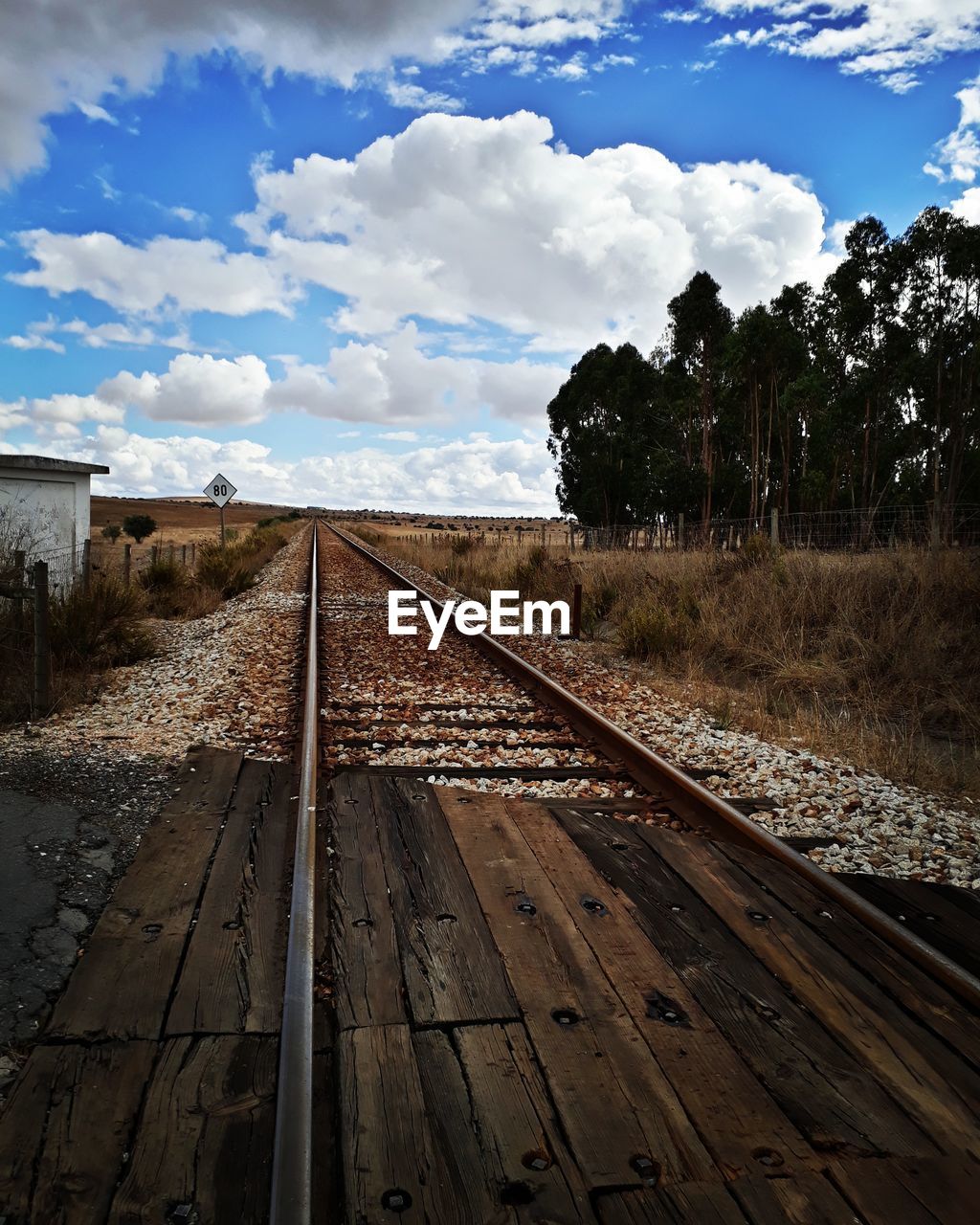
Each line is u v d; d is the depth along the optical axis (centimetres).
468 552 2669
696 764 609
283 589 1972
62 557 1272
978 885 423
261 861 411
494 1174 218
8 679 767
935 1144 237
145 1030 277
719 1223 205
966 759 652
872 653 902
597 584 1497
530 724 699
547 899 386
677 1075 263
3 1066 259
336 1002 297
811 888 405
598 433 4641
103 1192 210
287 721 688
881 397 4188
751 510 3953
